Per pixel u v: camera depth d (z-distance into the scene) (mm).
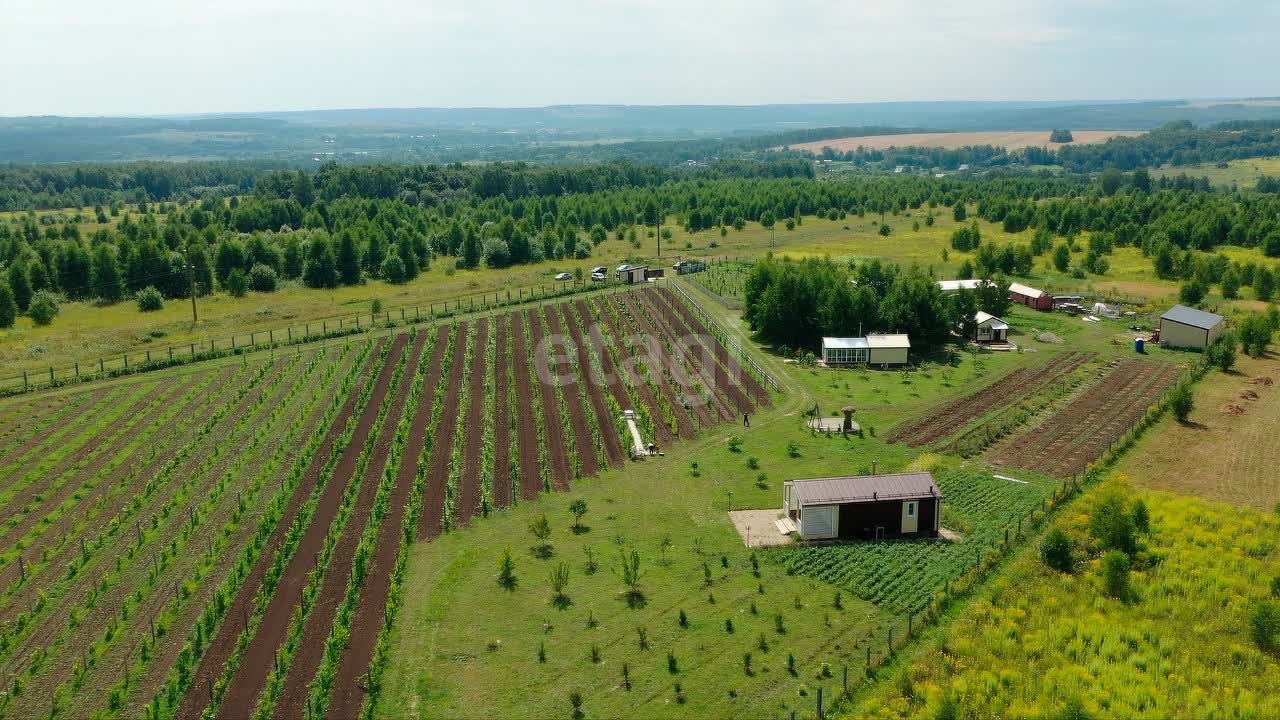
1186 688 40375
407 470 65438
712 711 39281
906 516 56312
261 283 139500
